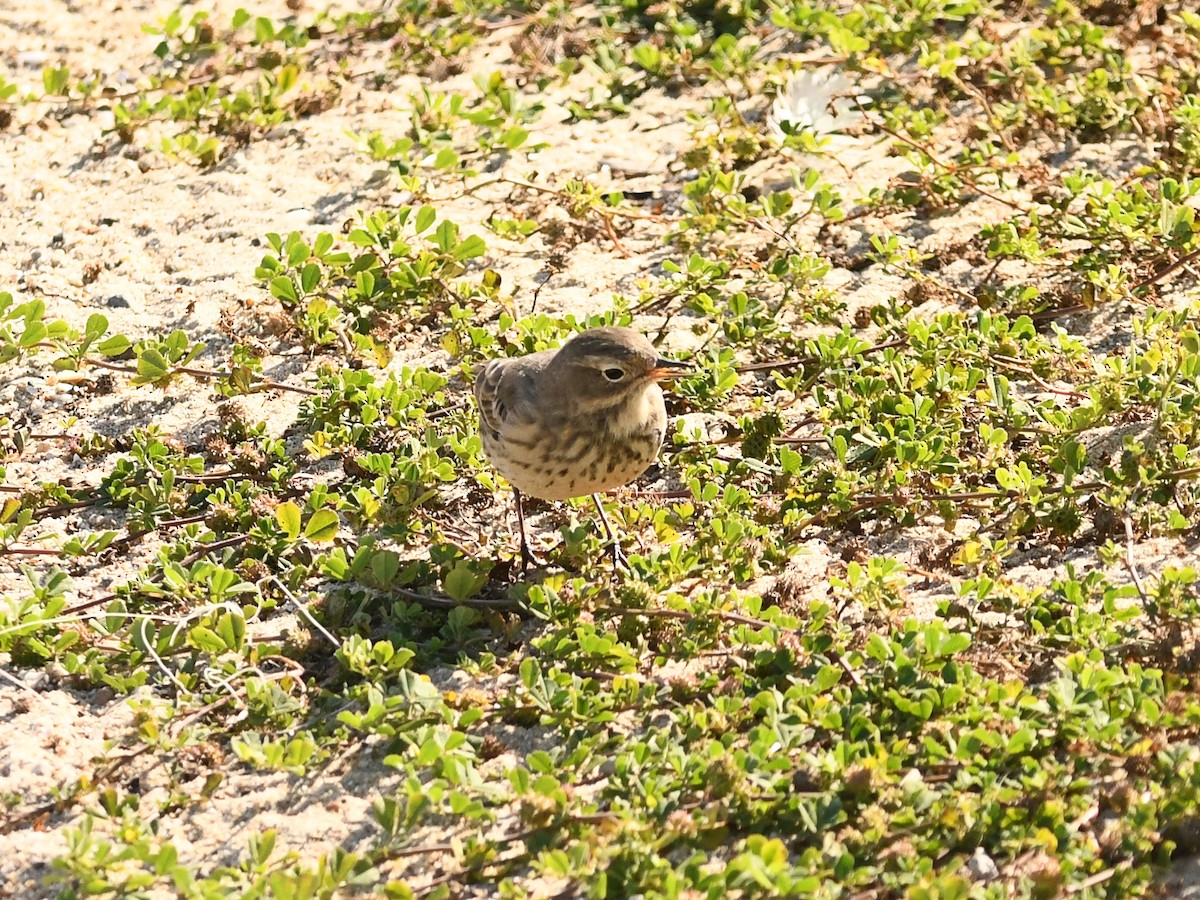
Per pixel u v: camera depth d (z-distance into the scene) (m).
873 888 8.28
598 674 10.23
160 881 8.91
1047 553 11.40
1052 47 18.09
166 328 15.59
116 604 11.44
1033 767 8.73
